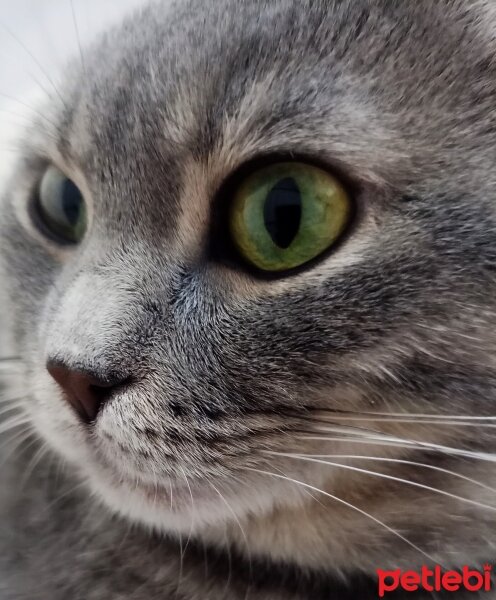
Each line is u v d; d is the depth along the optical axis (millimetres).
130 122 103
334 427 100
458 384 99
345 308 96
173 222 101
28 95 141
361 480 107
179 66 102
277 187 96
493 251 97
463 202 97
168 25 110
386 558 115
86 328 100
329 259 96
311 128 95
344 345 97
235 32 102
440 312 97
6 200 137
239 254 99
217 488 104
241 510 108
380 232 96
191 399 99
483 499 109
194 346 99
